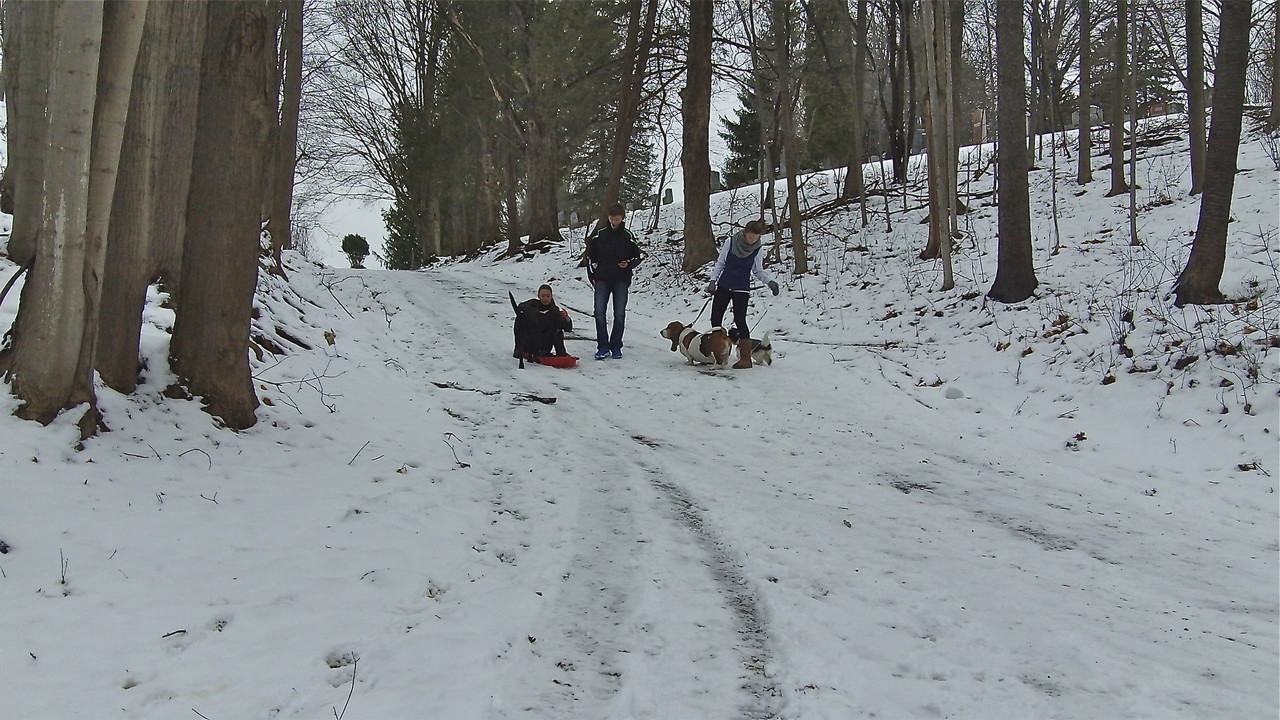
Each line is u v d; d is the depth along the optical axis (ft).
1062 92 94.58
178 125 18.40
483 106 94.58
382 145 118.32
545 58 73.51
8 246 25.08
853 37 66.33
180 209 18.71
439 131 102.32
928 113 47.62
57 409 15.20
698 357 32.37
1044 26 73.87
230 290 18.47
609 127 94.38
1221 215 29.48
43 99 25.25
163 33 17.70
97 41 14.58
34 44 24.90
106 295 17.28
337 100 115.14
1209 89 88.79
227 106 18.25
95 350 15.84
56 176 14.79
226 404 18.52
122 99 15.19
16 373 15.14
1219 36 29.66
